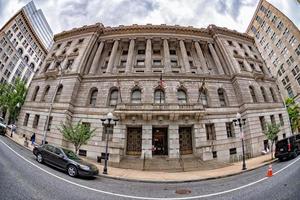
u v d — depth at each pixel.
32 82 31.56
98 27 33.28
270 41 57.00
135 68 29.62
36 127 26.97
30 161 13.42
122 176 13.93
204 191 9.80
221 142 23.92
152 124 22.75
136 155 22.48
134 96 26.05
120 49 33.22
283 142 18.25
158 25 33.38
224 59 31.27
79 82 27.47
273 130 21.00
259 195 8.13
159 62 31.44
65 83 27.06
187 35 33.59
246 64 30.67
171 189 10.55
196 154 22.03
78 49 31.20
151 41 33.06
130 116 22.94
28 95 30.88
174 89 25.72
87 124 24.55
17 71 62.31
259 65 33.31
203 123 23.91
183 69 29.91
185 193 9.52
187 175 15.02
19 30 62.53
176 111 22.33
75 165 11.63
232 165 19.41
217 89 27.12
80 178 11.51
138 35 32.78
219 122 24.84
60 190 8.20
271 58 56.69
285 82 51.44
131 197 8.47
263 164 17.59
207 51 33.94
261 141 25.02
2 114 45.59
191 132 23.80
